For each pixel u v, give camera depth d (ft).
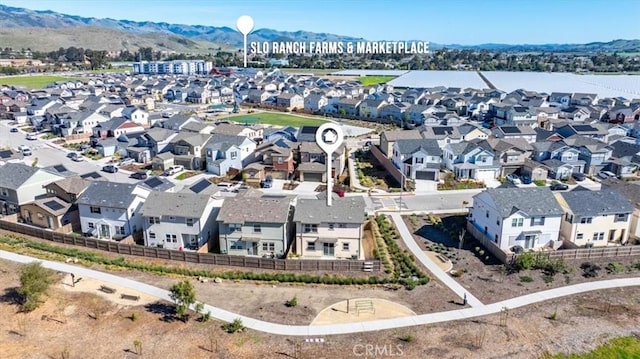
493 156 238.68
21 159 255.50
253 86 586.04
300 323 112.16
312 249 152.35
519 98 461.37
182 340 104.68
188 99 545.44
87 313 115.24
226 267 142.51
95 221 168.86
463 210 194.39
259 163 241.76
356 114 436.35
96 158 279.90
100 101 438.81
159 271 138.72
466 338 106.32
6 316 113.60
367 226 177.37
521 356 100.37
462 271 139.74
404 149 244.01
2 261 143.33
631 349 103.30
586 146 248.73
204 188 182.19
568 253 145.38
